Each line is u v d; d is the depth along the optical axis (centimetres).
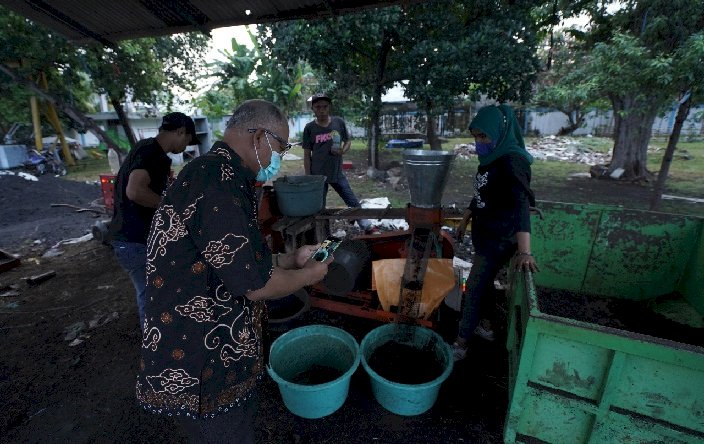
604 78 593
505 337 305
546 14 713
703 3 512
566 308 337
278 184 322
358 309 300
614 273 345
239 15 362
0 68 816
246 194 121
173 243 116
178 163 1516
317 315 345
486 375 266
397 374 235
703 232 300
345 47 812
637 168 955
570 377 169
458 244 488
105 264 485
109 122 1664
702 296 302
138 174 231
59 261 500
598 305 341
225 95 2112
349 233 545
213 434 132
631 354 149
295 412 232
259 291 118
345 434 222
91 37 396
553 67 1123
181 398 124
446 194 838
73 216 729
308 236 384
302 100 2234
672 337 292
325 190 382
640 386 153
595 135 2162
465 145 1603
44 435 229
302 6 345
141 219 248
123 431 231
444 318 324
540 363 172
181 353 121
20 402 255
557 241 356
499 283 387
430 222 280
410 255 266
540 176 1046
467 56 738
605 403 162
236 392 132
